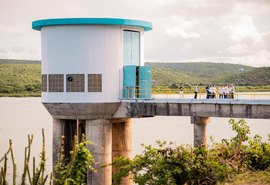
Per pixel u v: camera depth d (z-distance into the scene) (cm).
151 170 2838
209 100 3397
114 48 3825
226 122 11019
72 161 2217
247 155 3216
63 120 3919
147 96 3891
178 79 13362
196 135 3466
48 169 4769
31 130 9169
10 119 11850
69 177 2198
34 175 2009
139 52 4028
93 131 3803
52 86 3828
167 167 2814
